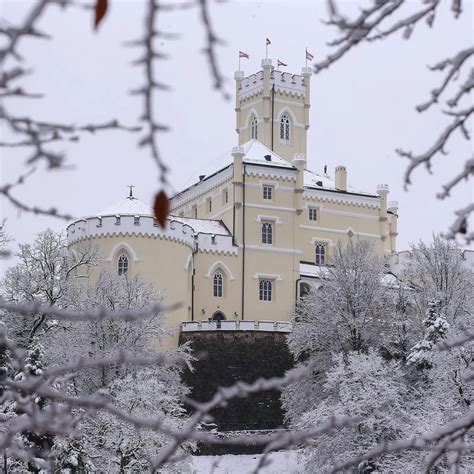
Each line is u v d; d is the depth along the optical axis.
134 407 60.91
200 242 106.69
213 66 6.73
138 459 58.31
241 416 91.50
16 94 7.16
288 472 77.88
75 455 52.38
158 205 7.19
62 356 63.53
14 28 6.43
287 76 126.00
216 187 114.00
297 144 125.50
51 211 8.68
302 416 69.38
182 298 101.44
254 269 107.88
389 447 10.95
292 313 95.31
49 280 70.44
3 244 61.44
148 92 6.68
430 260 86.19
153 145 6.91
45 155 7.47
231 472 82.19
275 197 110.31
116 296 76.44
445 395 54.94
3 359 32.19
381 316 84.94
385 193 120.19
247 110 127.38
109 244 99.88
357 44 9.04
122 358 9.62
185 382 95.31
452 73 9.95
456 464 11.12
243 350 96.69
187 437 9.40
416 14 9.17
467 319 75.12
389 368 67.62
